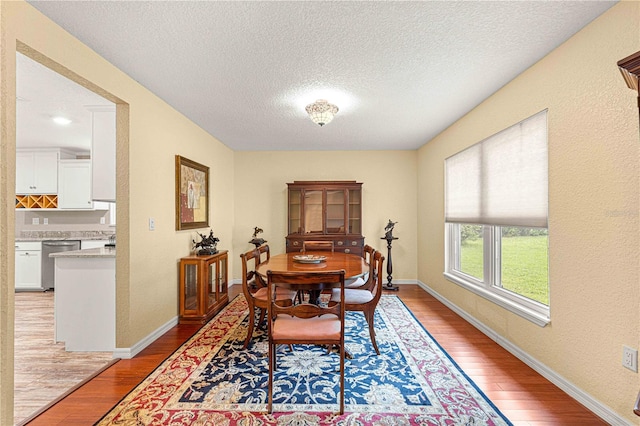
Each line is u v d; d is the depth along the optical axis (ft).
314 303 9.39
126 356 8.40
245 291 9.04
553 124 7.04
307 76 8.40
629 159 5.31
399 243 17.66
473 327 10.65
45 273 16.20
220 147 15.79
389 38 6.61
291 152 17.83
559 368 6.91
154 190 9.76
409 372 7.60
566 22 6.03
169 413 6.01
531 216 7.87
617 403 5.56
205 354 8.63
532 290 8.45
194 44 6.86
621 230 5.46
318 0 5.45
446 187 13.35
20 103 10.61
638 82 3.87
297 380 7.24
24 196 17.17
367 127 13.19
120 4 5.54
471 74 8.26
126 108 8.43
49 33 5.94
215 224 15.15
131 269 8.55
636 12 5.16
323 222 16.44
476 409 6.15
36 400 6.71
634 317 5.26
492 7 5.60
